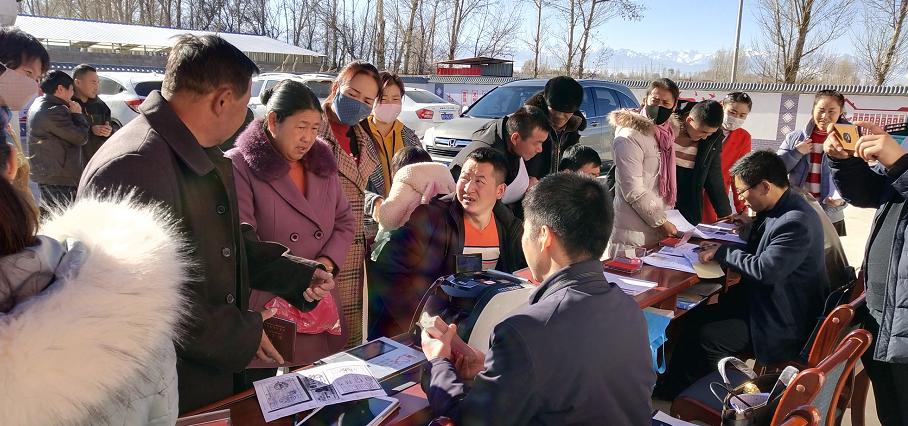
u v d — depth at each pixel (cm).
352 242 244
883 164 224
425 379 164
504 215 264
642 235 354
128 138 147
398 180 271
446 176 277
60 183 451
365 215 306
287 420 154
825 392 172
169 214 135
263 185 217
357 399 161
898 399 230
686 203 426
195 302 144
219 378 164
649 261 307
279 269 182
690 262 304
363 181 296
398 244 253
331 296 229
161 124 148
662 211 349
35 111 439
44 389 77
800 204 275
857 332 176
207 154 160
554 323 132
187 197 151
